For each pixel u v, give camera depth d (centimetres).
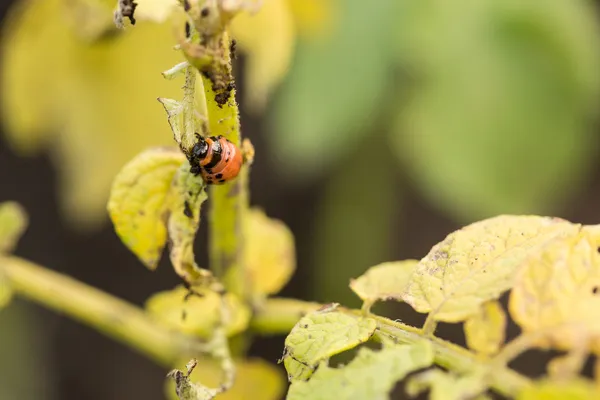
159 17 31
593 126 79
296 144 53
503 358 27
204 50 29
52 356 85
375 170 66
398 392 54
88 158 45
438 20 52
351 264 68
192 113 31
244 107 78
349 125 52
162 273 90
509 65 53
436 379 27
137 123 43
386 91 54
